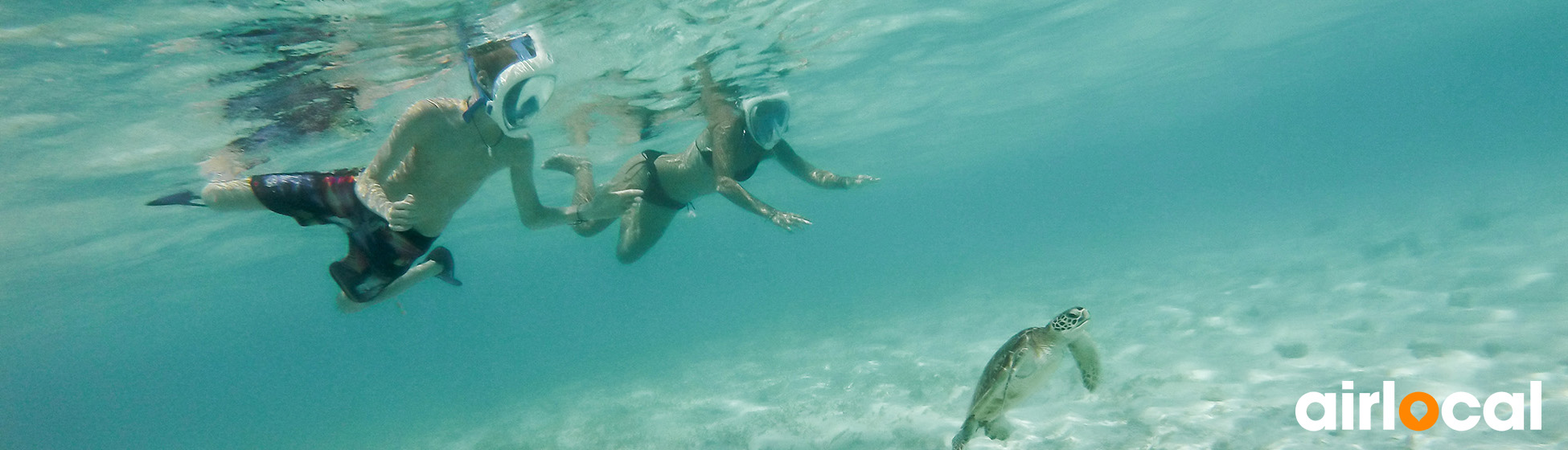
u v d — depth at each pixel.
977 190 120.38
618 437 11.82
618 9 9.04
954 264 44.47
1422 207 25.67
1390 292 11.54
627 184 8.67
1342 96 78.69
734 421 11.15
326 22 7.49
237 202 3.93
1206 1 17.77
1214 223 37.81
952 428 8.48
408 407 27.62
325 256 34.81
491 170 4.11
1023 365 4.04
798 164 8.06
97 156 11.01
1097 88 28.84
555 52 9.87
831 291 41.47
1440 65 65.06
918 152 37.50
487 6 7.94
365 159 13.80
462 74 10.12
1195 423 7.00
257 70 8.53
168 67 8.05
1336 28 28.41
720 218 59.28
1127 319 13.86
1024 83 23.92
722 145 7.68
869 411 10.03
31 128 9.26
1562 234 13.56
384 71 9.31
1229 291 14.92
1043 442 7.31
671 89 13.29
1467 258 13.21
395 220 3.43
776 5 10.46
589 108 13.60
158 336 66.88
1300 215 32.81
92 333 47.91
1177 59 26.11
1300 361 8.54
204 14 6.91
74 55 7.36
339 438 23.34
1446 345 8.02
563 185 23.81
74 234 16.92
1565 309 8.41
